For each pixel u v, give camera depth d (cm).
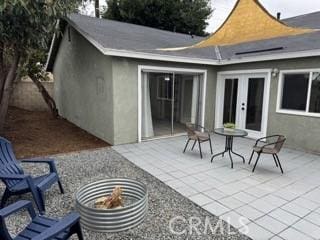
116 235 287
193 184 434
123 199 367
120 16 1889
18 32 573
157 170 503
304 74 649
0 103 676
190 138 613
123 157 588
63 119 1082
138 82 699
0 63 649
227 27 624
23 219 316
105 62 681
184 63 787
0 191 396
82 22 882
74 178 455
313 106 639
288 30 554
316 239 284
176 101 874
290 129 688
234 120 848
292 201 375
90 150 645
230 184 436
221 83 882
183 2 1945
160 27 1902
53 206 350
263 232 296
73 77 941
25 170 491
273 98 721
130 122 706
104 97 711
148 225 307
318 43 661
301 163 559
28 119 1033
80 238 248
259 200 377
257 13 548
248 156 607
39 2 527
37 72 1109
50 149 647
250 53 791
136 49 664
